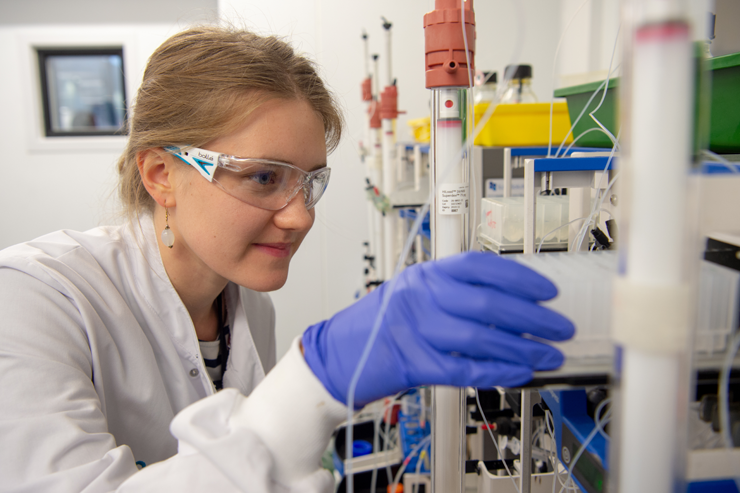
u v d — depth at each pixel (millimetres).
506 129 1761
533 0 3084
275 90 814
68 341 816
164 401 999
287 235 880
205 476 583
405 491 1619
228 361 1166
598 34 2744
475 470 1084
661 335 343
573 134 1573
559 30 3111
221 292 1185
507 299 538
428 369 557
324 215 3238
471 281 564
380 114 2291
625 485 373
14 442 652
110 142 4395
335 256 3271
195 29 912
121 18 4242
